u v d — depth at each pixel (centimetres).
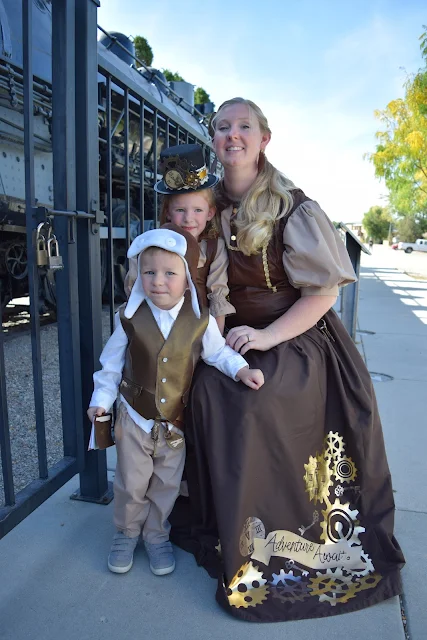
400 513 213
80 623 152
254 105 195
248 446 159
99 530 199
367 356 476
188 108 841
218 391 168
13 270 514
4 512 160
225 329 204
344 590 163
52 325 598
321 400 179
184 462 183
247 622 153
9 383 382
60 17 176
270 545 169
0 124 420
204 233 197
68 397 197
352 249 500
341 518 180
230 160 193
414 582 170
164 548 180
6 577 172
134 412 173
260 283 192
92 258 198
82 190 193
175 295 166
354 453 182
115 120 627
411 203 1764
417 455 268
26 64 158
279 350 178
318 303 184
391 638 147
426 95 1403
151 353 166
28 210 165
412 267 1938
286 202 187
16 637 147
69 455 200
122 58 674
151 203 761
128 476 172
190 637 147
